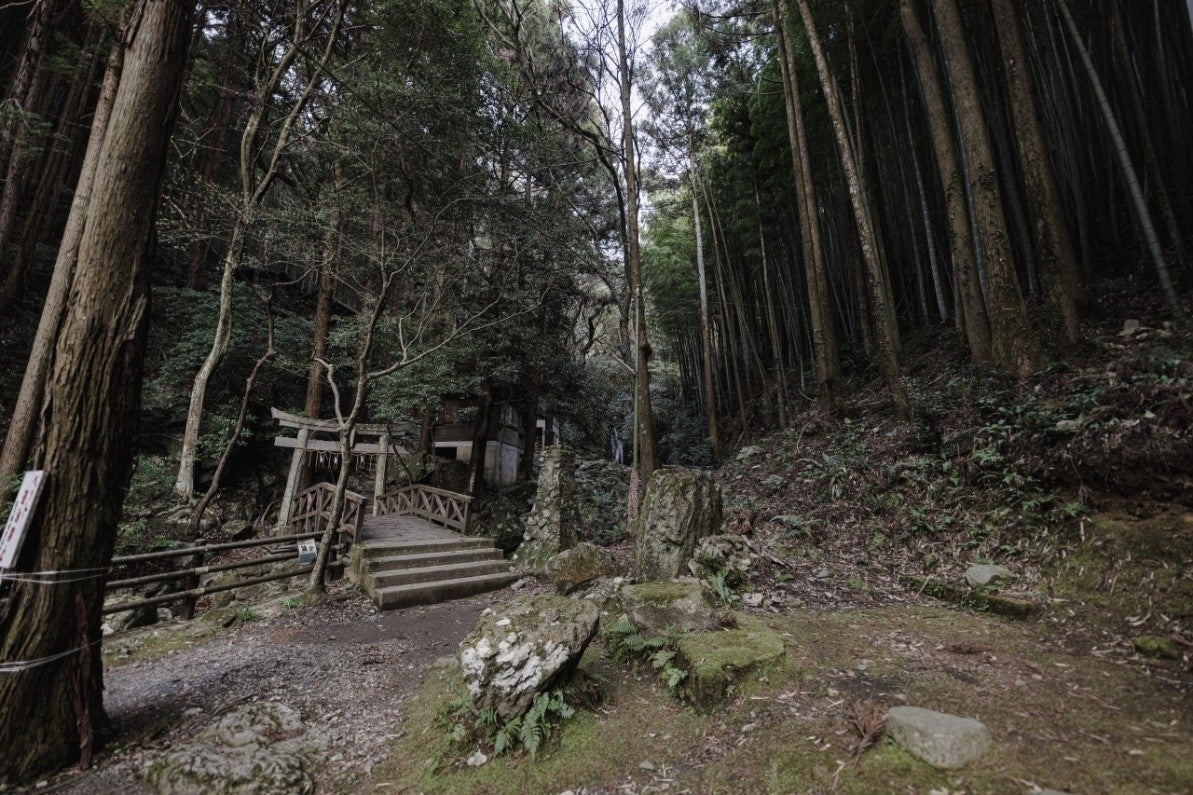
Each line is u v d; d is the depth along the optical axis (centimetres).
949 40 621
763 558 487
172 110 316
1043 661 278
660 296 1817
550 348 1230
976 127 603
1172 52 676
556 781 243
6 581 266
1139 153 698
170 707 345
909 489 548
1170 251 652
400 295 1254
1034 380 548
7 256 1101
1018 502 443
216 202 798
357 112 746
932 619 360
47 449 273
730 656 294
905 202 1057
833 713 244
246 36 870
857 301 1202
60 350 280
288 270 1528
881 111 1055
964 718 215
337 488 679
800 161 943
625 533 918
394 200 873
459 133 819
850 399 949
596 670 346
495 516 1092
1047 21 703
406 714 335
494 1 811
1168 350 448
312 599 646
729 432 1573
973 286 661
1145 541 340
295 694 372
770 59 1209
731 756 234
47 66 896
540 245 980
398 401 1144
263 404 1233
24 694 254
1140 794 166
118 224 293
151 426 1094
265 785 246
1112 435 390
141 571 809
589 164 1129
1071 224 782
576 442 2075
